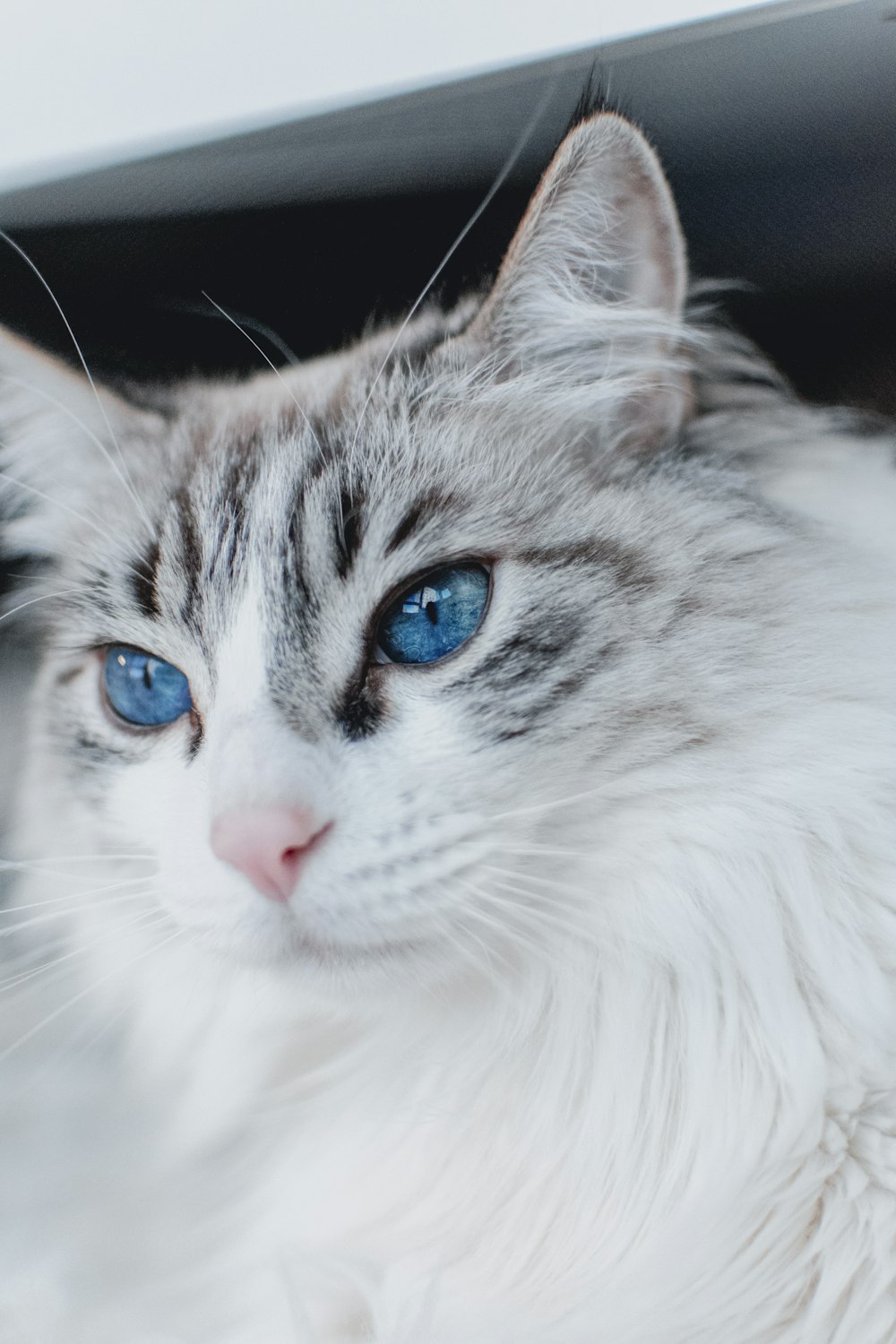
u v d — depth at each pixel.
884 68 0.46
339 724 0.43
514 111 0.48
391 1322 0.42
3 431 0.50
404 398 0.46
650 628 0.44
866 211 0.47
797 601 0.44
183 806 0.44
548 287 0.46
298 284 0.49
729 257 0.47
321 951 0.43
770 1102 0.43
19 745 0.50
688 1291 0.42
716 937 0.44
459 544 0.44
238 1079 0.48
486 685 0.43
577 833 0.43
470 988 0.45
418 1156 0.44
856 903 0.44
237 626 0.44
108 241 0.49
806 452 0.46
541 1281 0.43
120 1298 0.45
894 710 0.44
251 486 0.46
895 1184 0.42
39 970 0.49
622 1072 0.44
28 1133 0.48
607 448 0.45
